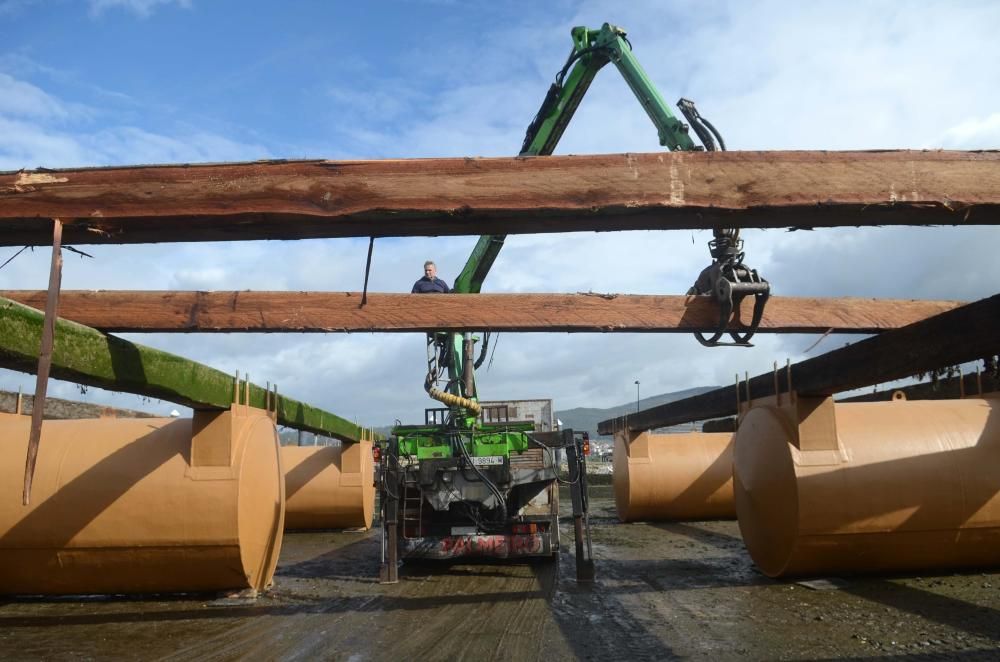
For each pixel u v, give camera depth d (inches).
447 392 362.3
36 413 109.3
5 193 109.8
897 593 237.9
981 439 255.0
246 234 117.5
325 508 494.6
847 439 252.1
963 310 159.6
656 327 222.2
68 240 118.3
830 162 111.6
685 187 110.2
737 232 220.1
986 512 245.6
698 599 242.4
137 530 236.8
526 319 220.4
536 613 230.4
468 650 186.7
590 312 221.9
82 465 241.1
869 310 234.4
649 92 352.8
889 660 168.1
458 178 109.6
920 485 245.1
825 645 181.5
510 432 351.9
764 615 215.2
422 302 220.2
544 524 331.0
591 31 390.6
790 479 249.0
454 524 338.6
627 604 239.5
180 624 219.6
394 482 308.0
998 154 113.7
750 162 111.3
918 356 177.5
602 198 109.5
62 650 190.4
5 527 235.5
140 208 109.6
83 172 110.3
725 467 504.7
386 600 256.5
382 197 109.2
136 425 258.4
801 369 246.1
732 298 214.7
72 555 238.4
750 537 287.4
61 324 155.9
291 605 247.4
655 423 449.4
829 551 249.4
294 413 326.0
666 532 458.0
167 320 217.5
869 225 119.5
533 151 404.2
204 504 238.1
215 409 241.0
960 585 246.5
